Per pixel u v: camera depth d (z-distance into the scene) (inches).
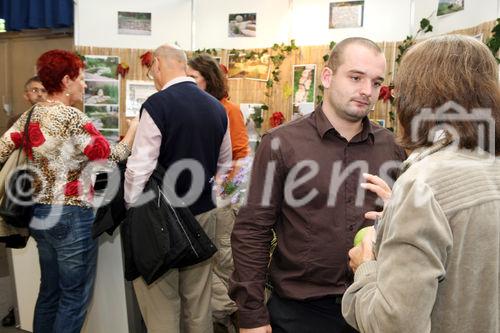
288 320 50.4
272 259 54.1
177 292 72.4
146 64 124.7
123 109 137.1
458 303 26.7
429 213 25.4
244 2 134.6
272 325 52.3
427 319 24.8
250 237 50.9
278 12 132.6
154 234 62.8
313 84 128.4
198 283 74.4
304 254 49.1
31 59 172.1
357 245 37.7
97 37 135.9
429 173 27.7
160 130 65.1
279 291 51.0
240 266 50.6
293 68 130.7
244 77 135.3
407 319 24.5
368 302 28.0
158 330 69.9
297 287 49.7
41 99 98.4
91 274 77.5
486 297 26.4
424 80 29.3
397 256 25.8
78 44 135.6
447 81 28.4
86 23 135.3
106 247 81.7
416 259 25.0
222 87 90.7
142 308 72.0
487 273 26.3
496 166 28.1
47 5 150.9
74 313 74.5
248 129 135.0
